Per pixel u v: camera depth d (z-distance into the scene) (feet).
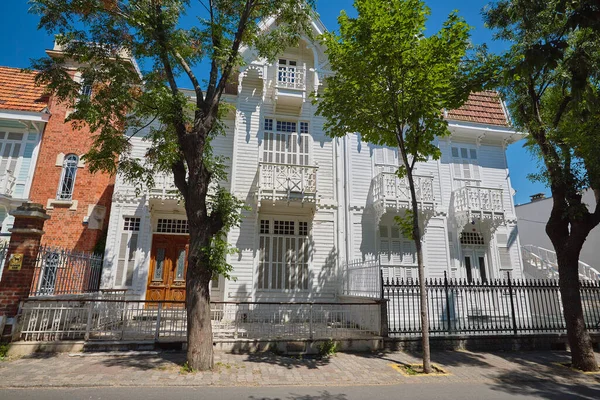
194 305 23.93
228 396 19.15
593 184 27.22
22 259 27.55
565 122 30.17
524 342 32.86
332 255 43.34
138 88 30.07
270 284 41.57
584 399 20.29
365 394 20.25
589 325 35.65
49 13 25.48
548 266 53.06
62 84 27.20
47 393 18.89
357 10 25.89
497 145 52.26
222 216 25.79
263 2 28.73
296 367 25.08
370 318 33.01
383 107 27.58
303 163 45.39
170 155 26.17
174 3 26.99
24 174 44.06
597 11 11.79
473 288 36.50
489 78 28.09
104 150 27.32
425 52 25.79
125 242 40.98
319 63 47.98
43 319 28.04
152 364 24.09
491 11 28.45
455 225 47.44
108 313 30.35
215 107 26.66
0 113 42.91
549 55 12.32
